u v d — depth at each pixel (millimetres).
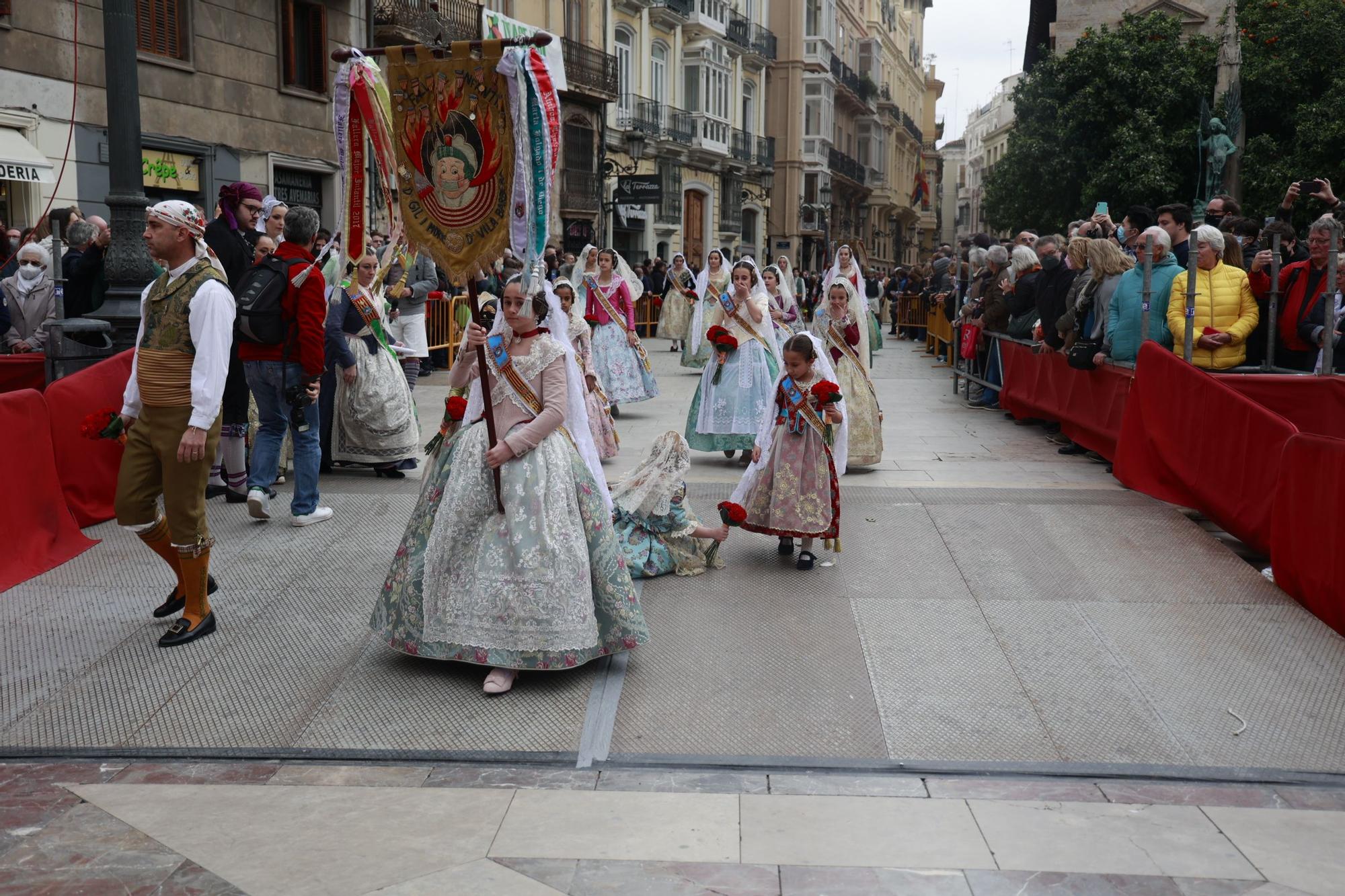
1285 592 5539
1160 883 3115
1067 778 3803
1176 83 24719
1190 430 7004
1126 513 7004
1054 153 26469
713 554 6035
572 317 8688
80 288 8336
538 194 4215
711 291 12398
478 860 3223
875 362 19578
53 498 6113
